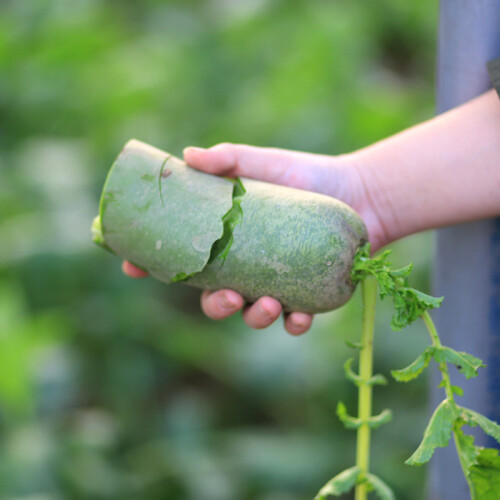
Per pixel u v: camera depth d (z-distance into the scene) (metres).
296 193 1.01
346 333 2.30
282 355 2.31
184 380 2.54
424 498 2.01
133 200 1.02
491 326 1.13
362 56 3.61
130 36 3.91
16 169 2.79
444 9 1.15
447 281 1.17
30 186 2.70
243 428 2.42
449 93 1.16
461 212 1.10
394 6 3.98
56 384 2.19
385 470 2.06
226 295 1.03
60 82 3.29
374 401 2.24
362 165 1.14
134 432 2.28
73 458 2.03
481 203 1.08
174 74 3.37
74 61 3.38
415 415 2.20
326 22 3.41
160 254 1.01
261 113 3.12
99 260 2.53
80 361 2.41
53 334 2.32
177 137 3.11
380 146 1.16
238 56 3.45
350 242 0.98
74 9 3.70
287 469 2.08
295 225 0.98
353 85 3.30
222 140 3.04
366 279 0.99
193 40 3.57
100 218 1.04
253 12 3.61
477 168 1.07
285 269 0.98
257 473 2.08
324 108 3.10
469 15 1.11
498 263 1.12
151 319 2.52
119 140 2.97
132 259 1.05
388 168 1.13
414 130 1.14
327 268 0.97
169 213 1.01
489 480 0.90
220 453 2.17
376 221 1.15
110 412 2.39
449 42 1.14
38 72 3.30
